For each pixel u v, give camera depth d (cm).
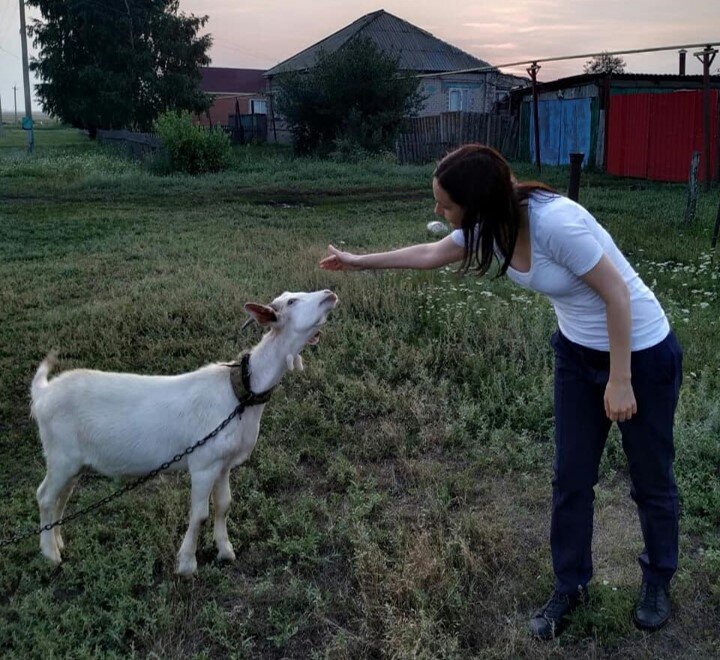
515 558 401
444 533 427
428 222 1395
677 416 520
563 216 293
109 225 1398
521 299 755
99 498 475
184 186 2052
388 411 580
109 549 431
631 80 2438
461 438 530
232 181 2153
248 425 397
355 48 2898
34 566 410
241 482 484
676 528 338
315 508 457
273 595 386
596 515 436
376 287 822
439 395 593
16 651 349
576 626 347
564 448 333
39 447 548
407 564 380
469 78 3925
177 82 4047
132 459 397
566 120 2602
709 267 941
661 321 316
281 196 1875
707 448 482
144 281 930
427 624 341
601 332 313
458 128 2831
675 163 2108
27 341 723
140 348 710
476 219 297
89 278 969
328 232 1307
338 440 540
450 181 294
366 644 343
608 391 305
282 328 387
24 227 1365
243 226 1394
